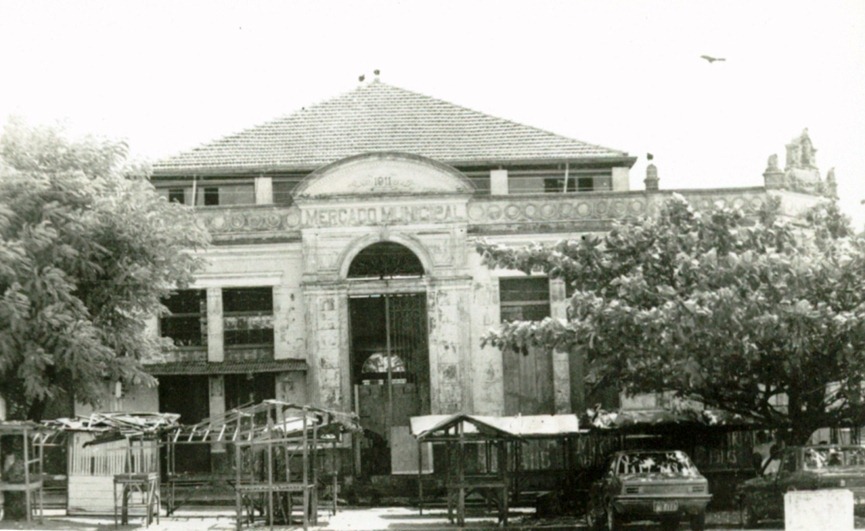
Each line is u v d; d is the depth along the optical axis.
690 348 23.97
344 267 36.47
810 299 24.56
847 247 24.91
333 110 42.31
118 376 29.75
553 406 36.31
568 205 36.84
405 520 29.00
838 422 26.62
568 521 28.61
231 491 35.00
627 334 24.50
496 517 30.06
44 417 34.03
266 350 36.81
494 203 36.75
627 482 24.05
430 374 36.16
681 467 24.84
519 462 29.94
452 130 41.25
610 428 30.48
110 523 27.69
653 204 36.78
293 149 40.25
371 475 35.50
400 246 36.94
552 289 36.47
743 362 25.53
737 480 29.69
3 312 25.44
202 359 36.59
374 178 36.62
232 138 41.00
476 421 27.22
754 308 23.30
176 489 32.38
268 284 36.78
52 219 27.05
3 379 28.19
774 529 24.91
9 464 28.08
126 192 28.66
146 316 30.52
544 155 40.03
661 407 35.44
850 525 17.34
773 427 27.08
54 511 31.22
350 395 36.22
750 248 25.95
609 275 26.88
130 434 27.52
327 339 36.22
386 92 43.38
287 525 27.48
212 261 36.81
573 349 25.97
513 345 25.72
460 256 36.38
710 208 26.47
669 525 25.33
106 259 28.80
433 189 36.47
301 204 36.53
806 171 41.66
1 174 26.42
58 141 28.42
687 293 25.09
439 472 34.84
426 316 36.47
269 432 25.86
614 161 40.12
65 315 26.30
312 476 29.81
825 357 25.22
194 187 39.31
